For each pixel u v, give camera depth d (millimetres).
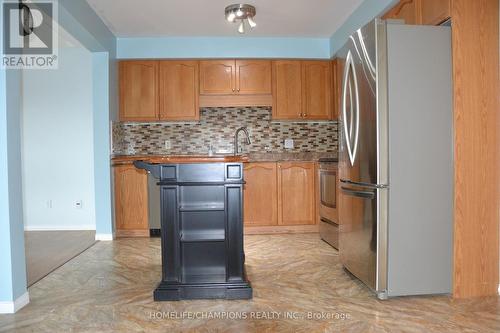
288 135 5242
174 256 2604
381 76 2463
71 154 5164
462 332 2062
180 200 2670
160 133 5145
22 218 2494
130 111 4816
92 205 5184
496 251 2559
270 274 3115
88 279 3018
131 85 4812
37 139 5160
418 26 2496
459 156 2500
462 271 2535
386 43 2471
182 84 4855
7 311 2355
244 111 5195
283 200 4785
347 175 2955
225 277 2645
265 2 3725
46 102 5145
